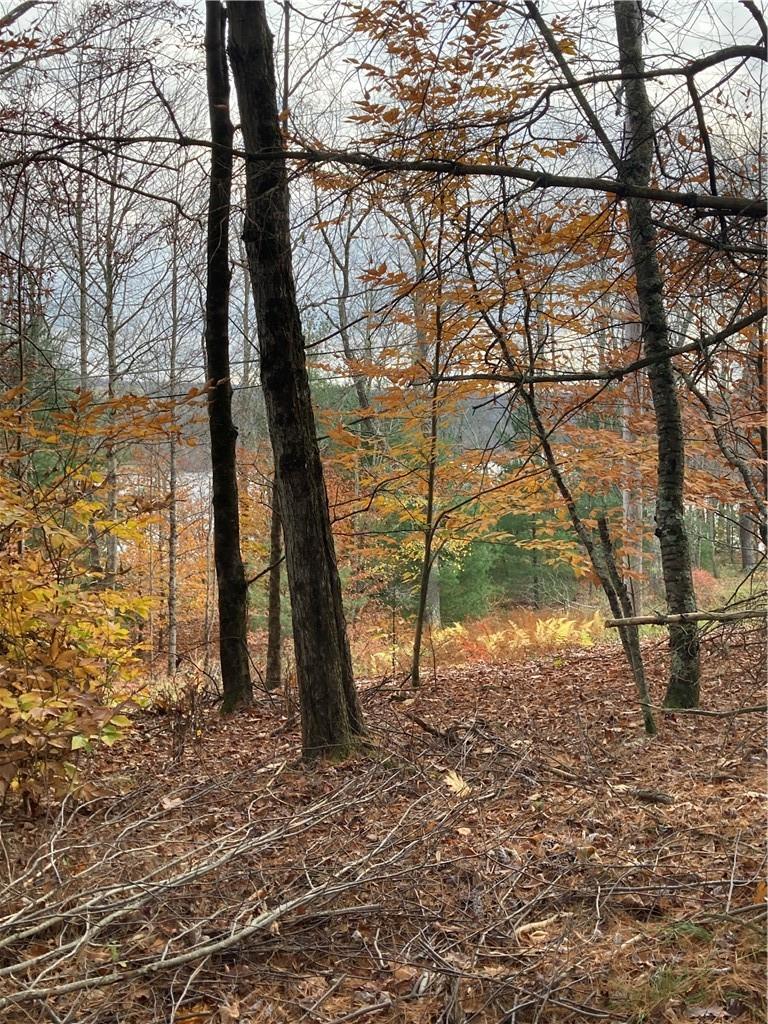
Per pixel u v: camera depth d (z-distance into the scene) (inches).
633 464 285.1
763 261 141.8
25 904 126.3
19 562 188.5
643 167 155.9
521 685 314.3
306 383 218.5
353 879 139.1
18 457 183.3
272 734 248.1
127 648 226.4
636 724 236.2
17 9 232.1
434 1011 104.9
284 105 212.4
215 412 298.0
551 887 135.6
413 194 145.7
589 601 692.1
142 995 108.8
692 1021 97.1
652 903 127.6
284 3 144.9
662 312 225.1
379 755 209.5
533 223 184.1
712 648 206.5
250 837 160.4
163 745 247.4
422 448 283.9
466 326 227.0
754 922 114.4
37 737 158.2
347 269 360.2
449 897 135.0
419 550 370.6
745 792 169.8
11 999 98.5
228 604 299.3
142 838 163.2
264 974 114.5
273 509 350.0
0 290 247.0
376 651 559.8
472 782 190.2
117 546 510.6
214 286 288.2
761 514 204.1
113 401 185.5
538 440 248.2
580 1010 102.3
